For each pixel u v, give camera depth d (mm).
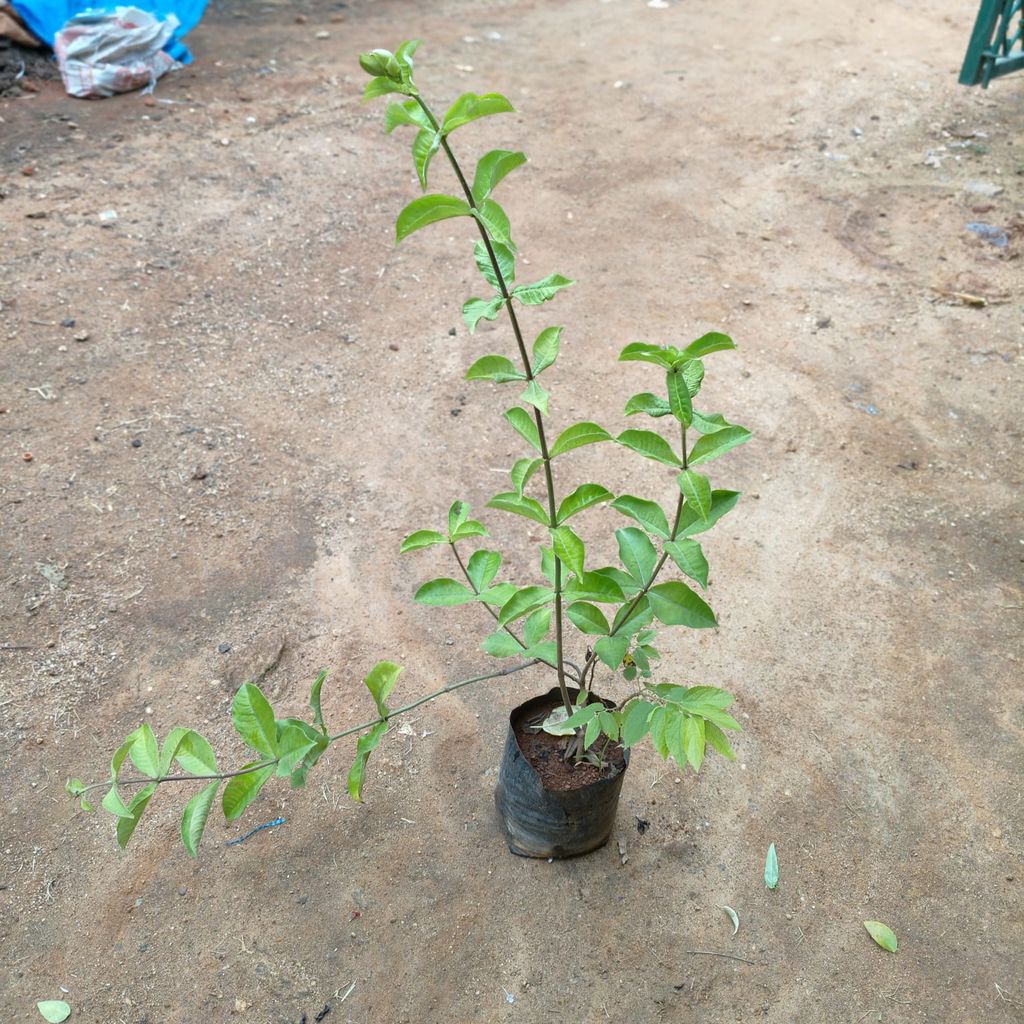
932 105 7508
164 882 2736
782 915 2752
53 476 3926
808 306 5344
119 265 5164
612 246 5797
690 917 2734
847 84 7852
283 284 5238
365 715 3195
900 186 6480
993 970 2652
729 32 8930
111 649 3318
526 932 2678
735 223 6078
